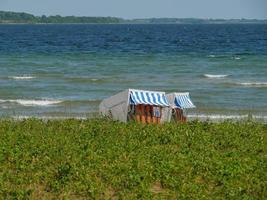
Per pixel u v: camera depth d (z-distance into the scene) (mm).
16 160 23391
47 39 167625
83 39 168750
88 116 41781
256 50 112750
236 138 28828
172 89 56781
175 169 22531
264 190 20797
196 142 27406
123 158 23953
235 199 19828
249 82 61844
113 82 61562
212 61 86438
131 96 33562
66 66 78375
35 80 62781
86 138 27531
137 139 27703
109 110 34562
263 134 30766
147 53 104188
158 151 25234
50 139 27016
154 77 66188
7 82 61125
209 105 47562
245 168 23109
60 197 19750
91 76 66562
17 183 21031
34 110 44812
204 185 21219
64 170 21953
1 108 45625
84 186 20484
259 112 44469
